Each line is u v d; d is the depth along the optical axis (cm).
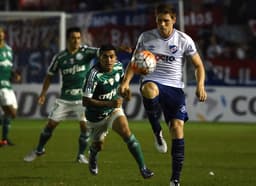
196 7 8794
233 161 3841
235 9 9181
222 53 8288
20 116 7269
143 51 2672
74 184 2906
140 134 5594
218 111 7106
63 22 7012
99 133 3011
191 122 6969
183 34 2719
